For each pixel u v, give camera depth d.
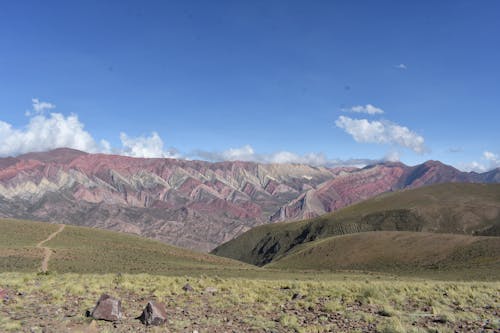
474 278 75.06
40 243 97.38
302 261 138.00
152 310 17.27
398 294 26.42
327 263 129.50
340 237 150.38
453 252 113.69
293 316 18.78
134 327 16.47
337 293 26.64
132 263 83.25
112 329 15.94
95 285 26.86
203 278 36.41
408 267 110.19
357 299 24.55
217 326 17.20
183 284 30.72
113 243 109.88
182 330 16.34
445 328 16.42
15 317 17.25
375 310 21.02
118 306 18.02
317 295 26.09
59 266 68.81
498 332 16.09
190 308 21.05
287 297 25.28
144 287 28.03
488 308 22.00
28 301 20.98
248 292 26.75
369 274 84.50
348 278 66.81
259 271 86.12
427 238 129.25
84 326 16.05
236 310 20.81
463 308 21.88
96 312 17.56
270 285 32.47
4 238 96.56
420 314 19.91
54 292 23.27
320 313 20.28
